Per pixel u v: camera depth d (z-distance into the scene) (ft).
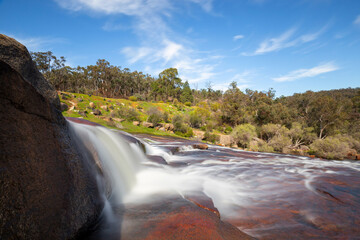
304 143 102.17
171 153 32.53
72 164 7.13
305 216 10.87
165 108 165.89
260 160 32.37
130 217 8.48
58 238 5.40
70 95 102.01
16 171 4.55
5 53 8.67
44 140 5.86
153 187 13.73
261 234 8.84
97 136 13.76
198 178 18.28
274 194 14.66
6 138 4.48
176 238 6.79
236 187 16.21
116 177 12.51
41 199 5.14
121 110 94.53
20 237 4.30
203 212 9.11
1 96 4.49
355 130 116.06
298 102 191.11
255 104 189.67
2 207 4.05
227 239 7.01
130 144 20.30
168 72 281.13
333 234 8.99
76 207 6.57
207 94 310.86
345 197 14.29
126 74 249.55
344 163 35.37
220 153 38.73
